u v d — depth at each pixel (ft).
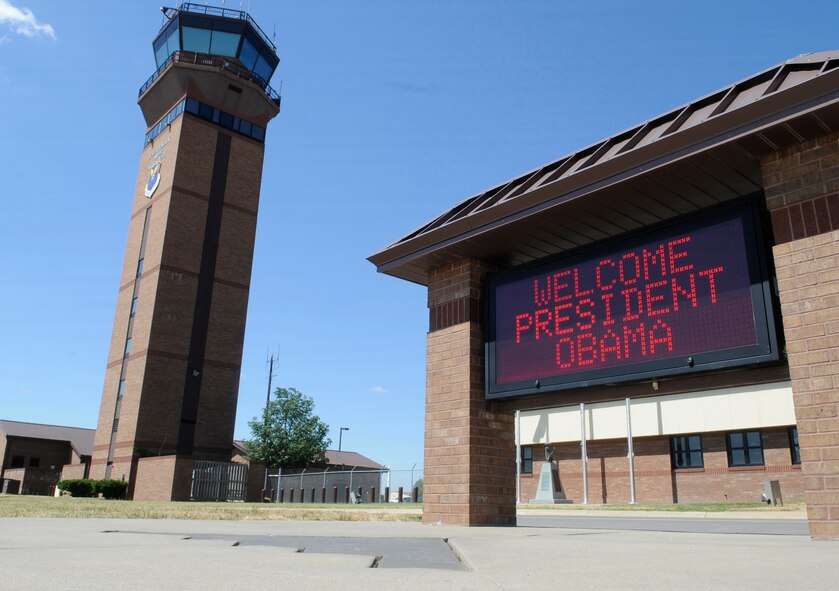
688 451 118.32
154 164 165.99
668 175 30.01
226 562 14.90
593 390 34.35
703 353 29.30
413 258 41.65
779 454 105.81
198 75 161.38
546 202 33.88
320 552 18.31
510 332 38.37
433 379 41.57
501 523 38.45
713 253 30.07
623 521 61.77
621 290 33.37
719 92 31.60
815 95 24.77
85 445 220.84
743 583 11.84
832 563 15.26
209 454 146.82
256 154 171.01
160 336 145.59
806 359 25.27
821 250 25.70
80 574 12.17
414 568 14.69
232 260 160.35
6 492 179.73
